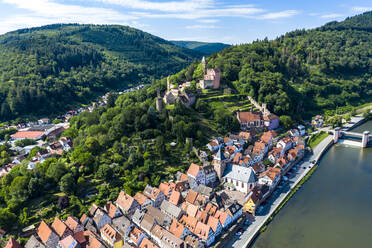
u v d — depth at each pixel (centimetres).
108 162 16788
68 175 14275
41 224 11962
